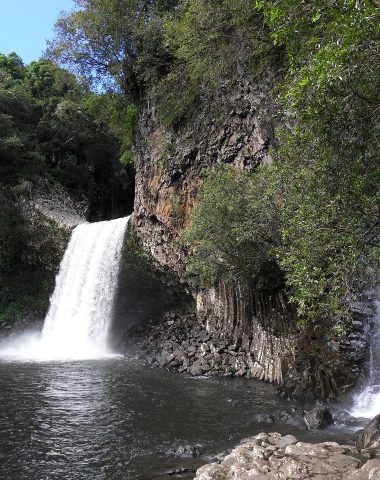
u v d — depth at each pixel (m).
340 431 9.69
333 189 6.75
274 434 8.22
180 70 21.86
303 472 6.10
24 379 15.30
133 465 7.92
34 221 31.31
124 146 38.91
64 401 12.34
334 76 5.09
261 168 13.08
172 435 9.55
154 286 25.33
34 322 29.08
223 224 13.66
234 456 6.95
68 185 39.41
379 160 6.30
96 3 25.42
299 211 7.67
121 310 25.88
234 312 18.77
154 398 12.85
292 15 5.76
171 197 22.81
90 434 9.60
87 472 7.64
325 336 13.34
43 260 30.72
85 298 26.91
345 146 6.23
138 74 25.72
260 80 17.48
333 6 5.36
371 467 5.89
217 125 20.02
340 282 6.87
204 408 11.77
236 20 17.66
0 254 30.75
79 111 39.88
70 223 31.78
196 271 15.91
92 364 18.78
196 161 21.19
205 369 16.91
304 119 6.01
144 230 25.77
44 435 9.50
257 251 13.90
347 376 12.43
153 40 23.73
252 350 17.11
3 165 34.25
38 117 41.56
